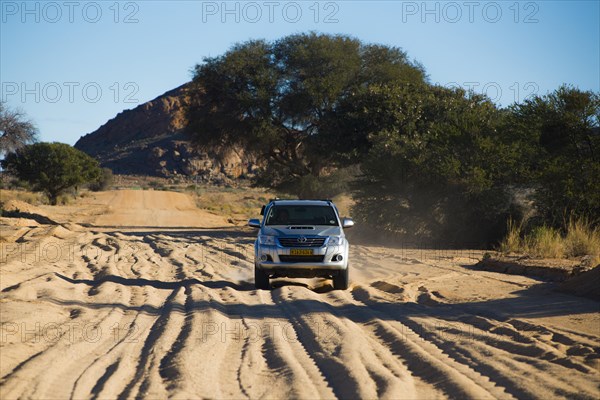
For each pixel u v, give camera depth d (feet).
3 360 43.42
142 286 86.63
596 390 36.81
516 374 40.91
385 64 279.49
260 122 267.18
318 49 271.28
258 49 278.67
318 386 39.04
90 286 86.22
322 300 74.90
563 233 136.67
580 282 75.25
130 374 41.63
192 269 108.17
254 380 40.52
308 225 89.66
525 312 63.82
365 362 44.55
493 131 165.27
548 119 153.79
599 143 146.72
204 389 38.14
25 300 66.49
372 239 180.75
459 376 40.60
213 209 451.94
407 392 37.40
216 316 61.36
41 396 35.94
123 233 207.31
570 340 50.39
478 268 106.22
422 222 171.12
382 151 180.24
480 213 155.94
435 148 169.27
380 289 87.30
